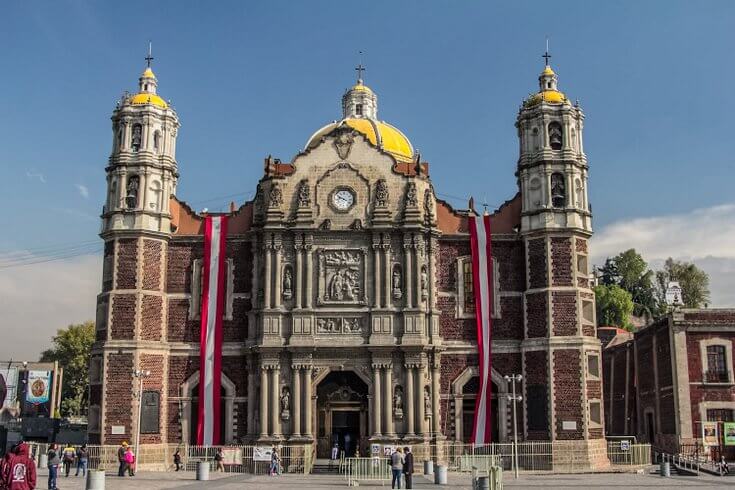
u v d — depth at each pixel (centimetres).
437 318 6550
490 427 6356
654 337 7362
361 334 6431
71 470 6078
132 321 6369
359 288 6506
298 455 6200
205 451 6319
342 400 6575
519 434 6412
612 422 9019
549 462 6162
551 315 6394
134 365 6297
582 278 6550
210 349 6500
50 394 10894
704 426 6612
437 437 6309
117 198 6612
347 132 6756
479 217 6731
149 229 6556
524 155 6794
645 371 7719
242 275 6719
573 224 6538
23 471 2495
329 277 6525
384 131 8050
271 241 6550
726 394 6669
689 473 5947
